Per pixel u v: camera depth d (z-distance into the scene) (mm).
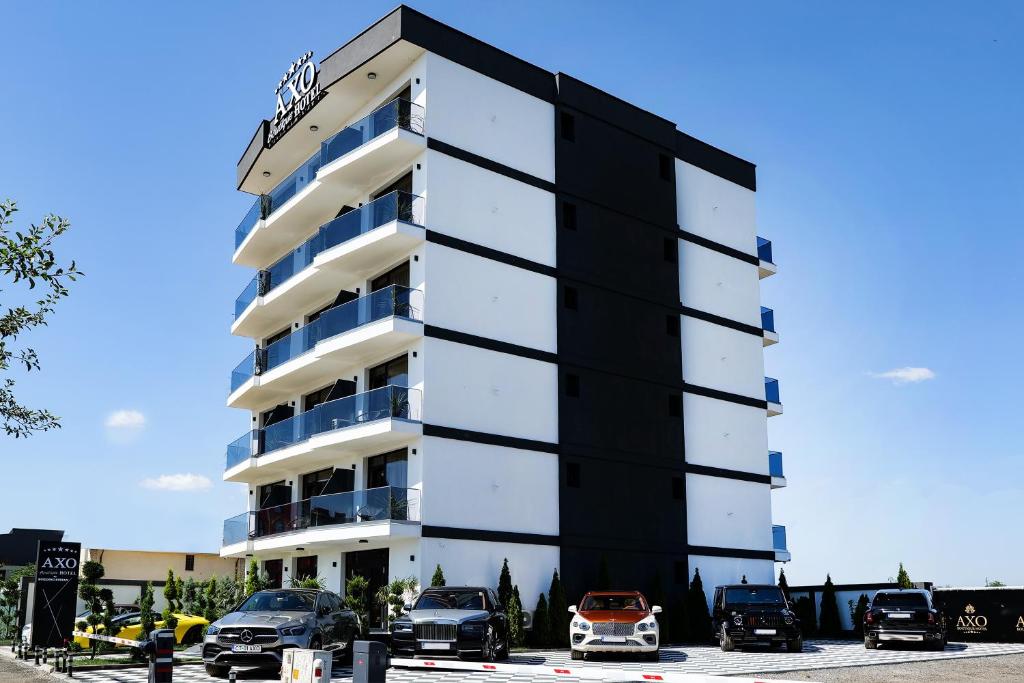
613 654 23578
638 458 32312
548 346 30641
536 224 31188
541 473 29469
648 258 34531
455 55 30016
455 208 29141
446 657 19609
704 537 33781
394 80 31000
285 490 34750
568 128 33250
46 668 20312
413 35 28984
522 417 29406
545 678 17344
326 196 32625
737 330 37312
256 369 35375
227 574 52375
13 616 37500
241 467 35219
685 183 36875
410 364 28031
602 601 23000
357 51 30406
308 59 33219
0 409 13430
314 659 11336
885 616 24781
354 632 20828
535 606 28391
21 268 12586
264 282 35844
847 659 22094
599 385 31797
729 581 34125
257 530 33094
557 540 29359
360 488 30109
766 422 37438
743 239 38719
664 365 34094
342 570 30109
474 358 28672
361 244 28906
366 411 27984
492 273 29641
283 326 38094
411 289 28328
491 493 28156
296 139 35344
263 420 39562
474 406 28359
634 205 34500
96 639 22750
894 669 19453
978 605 28438
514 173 30875
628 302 33438
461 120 29828
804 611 34438
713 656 23344
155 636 13445
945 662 21188
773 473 37156
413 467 27188
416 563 26422
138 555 50188
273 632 17719
